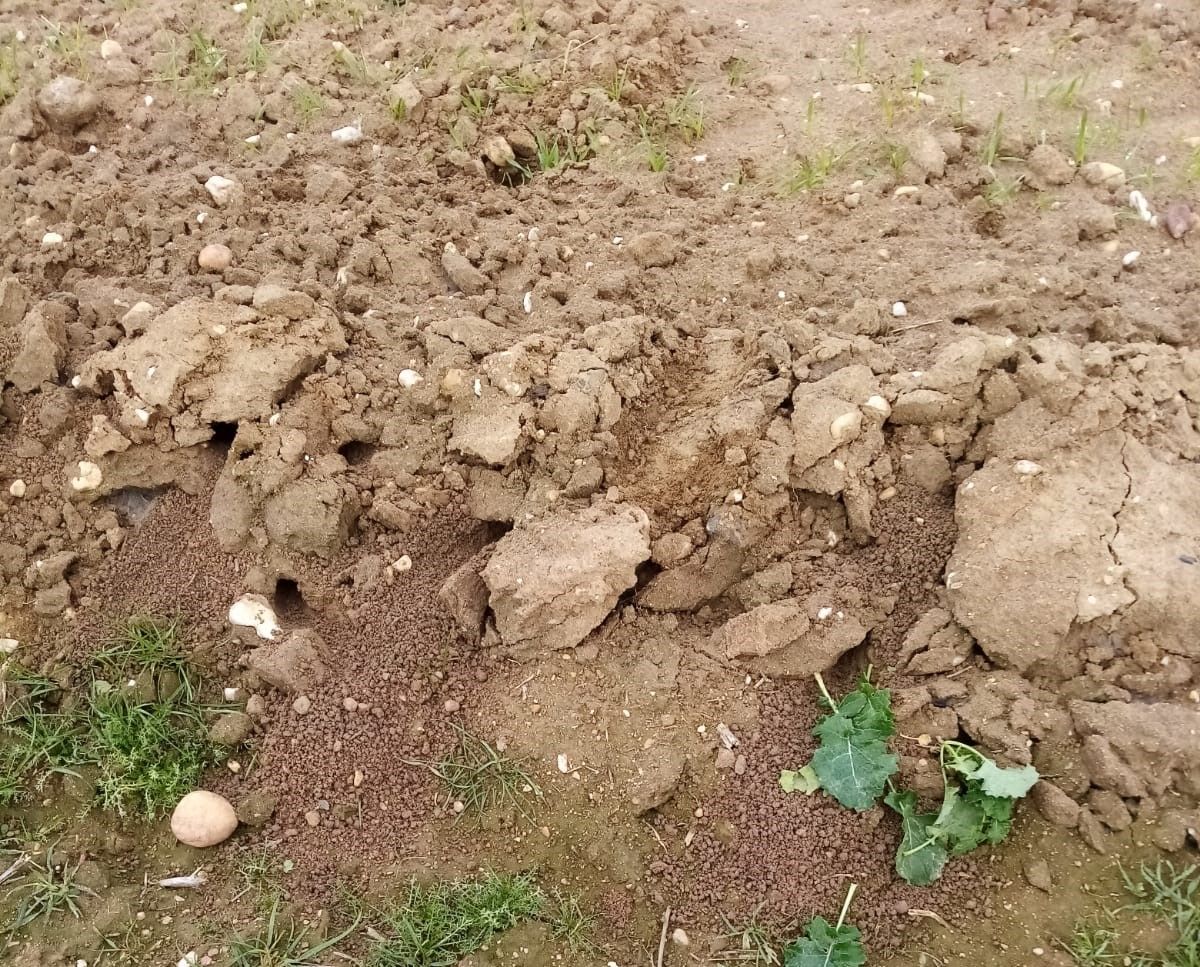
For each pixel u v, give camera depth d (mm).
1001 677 2762
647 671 2896
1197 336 3277
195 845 2770
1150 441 2932
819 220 3832
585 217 3896
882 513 3055
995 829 2586
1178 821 2541
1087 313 3354
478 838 2740
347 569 3152
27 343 3416
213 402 3234
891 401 3090
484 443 3141
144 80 4512
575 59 4465
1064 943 2441
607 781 2766
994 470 2965
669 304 3553
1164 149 3998
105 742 2924
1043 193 3844
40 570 3229
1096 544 2779
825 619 2908
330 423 3277
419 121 4277
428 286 3689
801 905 2584
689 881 2646
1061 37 4543
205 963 2555
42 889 2697
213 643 3092
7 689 3066
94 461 3307
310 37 4703
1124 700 2680
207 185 3951
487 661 2994
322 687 2963
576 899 2633
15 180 4008
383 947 2549
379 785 2832
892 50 4637
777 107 4367
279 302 3334
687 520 3104
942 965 2467
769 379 3223
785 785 2727
